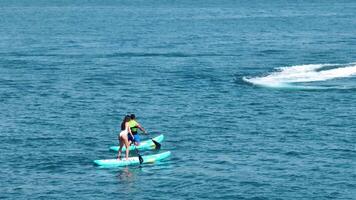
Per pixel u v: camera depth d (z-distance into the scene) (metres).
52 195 73.75
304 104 118.75
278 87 134.00
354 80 139.62
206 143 93.75
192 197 72.62
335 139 94.69
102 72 161.62
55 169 82.81
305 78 143.38
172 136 98.06
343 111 112.81
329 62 171.12
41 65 175.88
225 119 108.44
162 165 83.81
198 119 108.75
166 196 73.00
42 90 137.75
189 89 136.00
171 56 190.50
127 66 171.75
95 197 73.00
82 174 80.81
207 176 79.19
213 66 168.25
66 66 173.50
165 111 115.50
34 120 109.69
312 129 100.62
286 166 82.38
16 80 150.75
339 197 72.00
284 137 96.25
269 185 75.75
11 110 117.88
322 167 81.75
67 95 131.88
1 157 87.69
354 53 189.62
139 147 91.81
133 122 86.38
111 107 119.75
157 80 147.88
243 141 94.38
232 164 83.62
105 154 89.44
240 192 73.81
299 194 72.94
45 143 94.75
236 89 134.50
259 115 110.88
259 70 159.62
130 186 76.38
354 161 84.06
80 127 104.38
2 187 76.19
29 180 78.62
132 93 133.00
